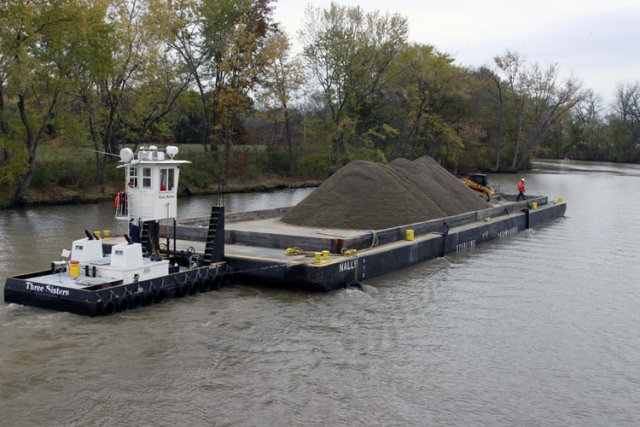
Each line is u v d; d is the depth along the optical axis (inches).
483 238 1143.6
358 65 2331.4
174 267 705.0
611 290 792.9
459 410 443.2
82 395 448.1
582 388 486.6
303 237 826.2
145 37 1724.9
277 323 617.0
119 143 2098.9
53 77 1497.3
